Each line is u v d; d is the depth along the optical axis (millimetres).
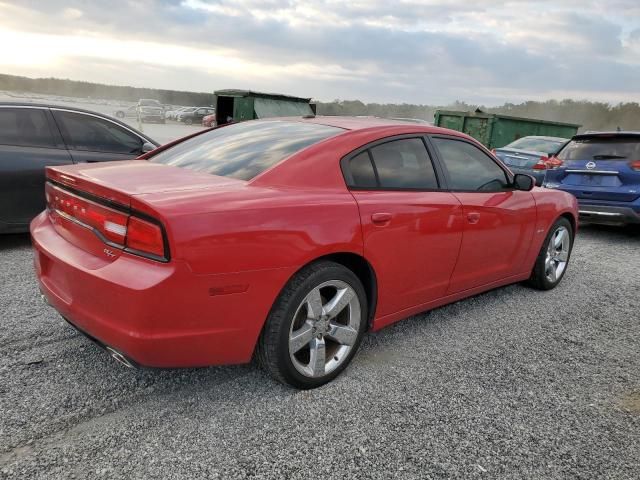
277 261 2469
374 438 2422
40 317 3561
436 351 3424
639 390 3045
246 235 2357
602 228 8812
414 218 3145
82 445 2254
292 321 2623
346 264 2996
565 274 5543
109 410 2527
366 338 3580
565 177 7738
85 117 5750
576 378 3154
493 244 3910
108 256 2373
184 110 46656
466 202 3555
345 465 2227
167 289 2178
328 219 2678
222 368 3000
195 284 2240
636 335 3908
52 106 5555
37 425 2371
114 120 5992
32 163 5277
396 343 3520
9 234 5984
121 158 5926
